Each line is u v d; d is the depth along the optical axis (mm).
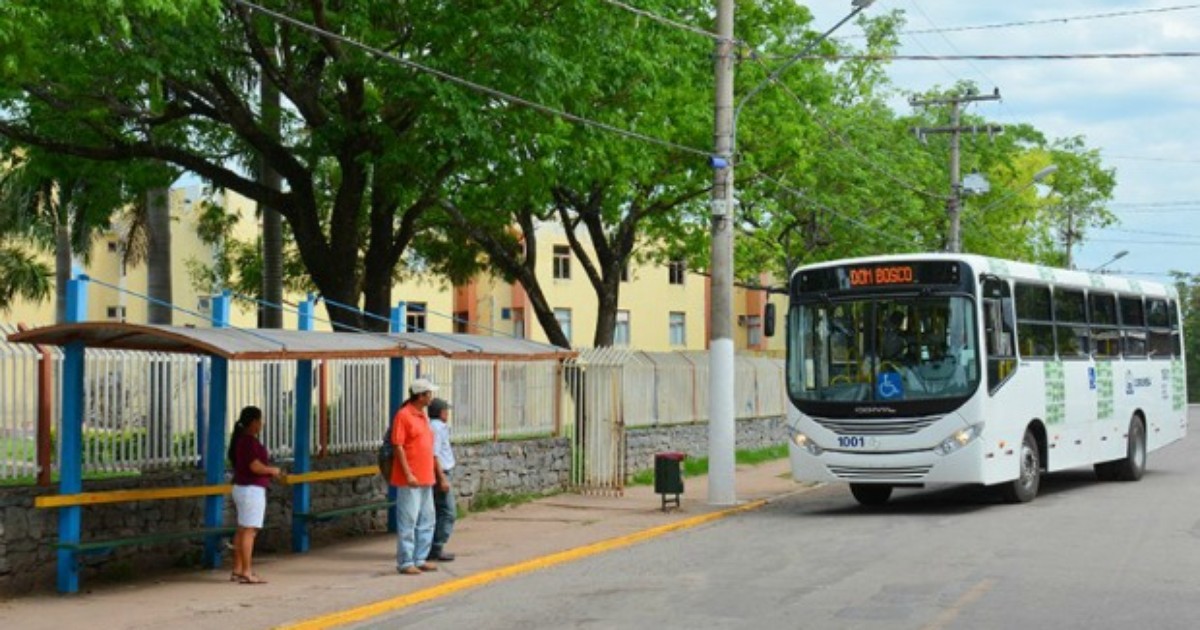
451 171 21688
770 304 21172
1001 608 11656
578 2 20484
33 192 32625
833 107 40562
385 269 23750
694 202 33688
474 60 20109
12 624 11625
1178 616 11195
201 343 12969
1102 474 26062
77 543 13094
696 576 14164
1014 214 57062
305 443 16688
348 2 19719
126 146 21328
